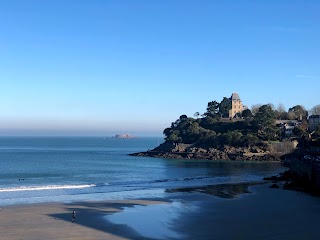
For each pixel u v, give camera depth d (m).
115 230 38.19
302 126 180.25
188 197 59.94
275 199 56.88
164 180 88.12
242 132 180.75
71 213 46.66
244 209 48.88
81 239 34.88
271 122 179.25
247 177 94.31
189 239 35.00
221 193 64.25
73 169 116.81
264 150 159.88
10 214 45.69
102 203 54.09
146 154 186.75
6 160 154.12
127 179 90.19
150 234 36.69
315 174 64.38
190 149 175.62
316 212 46.66
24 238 35.12
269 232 37.19
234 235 36.22
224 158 156.38
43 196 62.00
